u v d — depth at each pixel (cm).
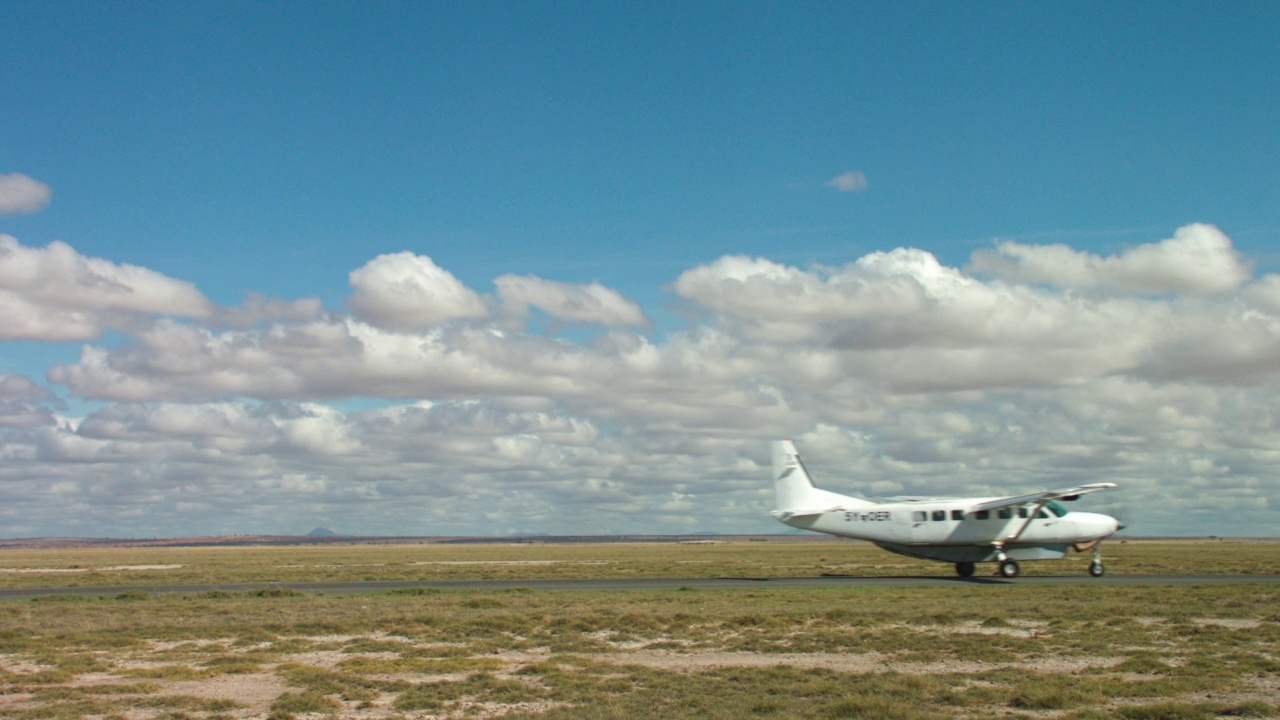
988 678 2114
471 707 1856
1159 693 1911
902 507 5488
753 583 5178
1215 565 6875
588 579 5853
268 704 1898
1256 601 3725
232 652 2683
